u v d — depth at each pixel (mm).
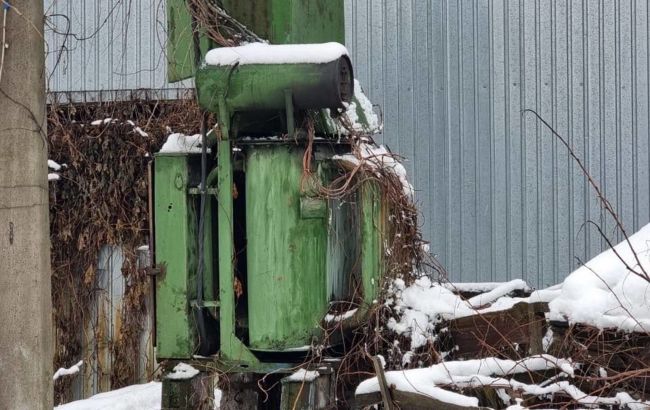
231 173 8312
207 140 8531
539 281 13445
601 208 13242
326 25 9648
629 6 13211
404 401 7262
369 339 9289
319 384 8391
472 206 13648
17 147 6734
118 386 14727
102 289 14875
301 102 8117
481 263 13609
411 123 13812
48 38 15047
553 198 13430
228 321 8328
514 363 7895
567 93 13398
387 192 9359
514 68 13539
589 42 13352
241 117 8594
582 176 13336
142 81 14719
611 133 13266
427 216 13766
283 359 8609
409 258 9930
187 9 8586
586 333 7941
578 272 8219
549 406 7531
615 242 13172
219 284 8438
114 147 14742
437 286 9992
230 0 8781
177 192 8453
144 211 14656
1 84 6723
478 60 13633
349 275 9359
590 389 7785
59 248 14969
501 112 13578
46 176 6926
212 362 8430
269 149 8297
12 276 6715
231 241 8320
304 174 8289
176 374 8414
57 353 14898
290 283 8281
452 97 13719
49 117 14875
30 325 6715
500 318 8859
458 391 7715
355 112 9852
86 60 14945
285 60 8156
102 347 14836
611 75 13281
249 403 8992
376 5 13898
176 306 8438
